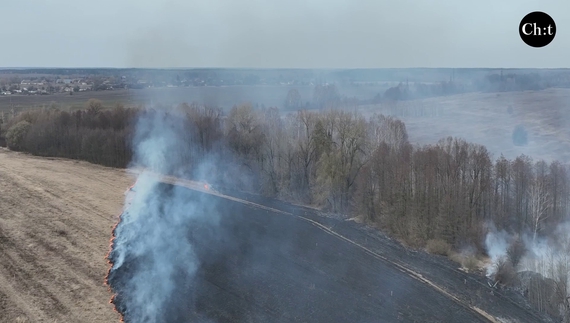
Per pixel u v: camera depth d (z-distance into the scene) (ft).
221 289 155.43
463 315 146.72
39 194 219.20
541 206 196.54
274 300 151.12
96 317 130.93
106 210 209.36
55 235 175.94
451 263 182.80
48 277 147.23
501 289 162.81
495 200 210.59
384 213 218.18
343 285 163.02
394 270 175.94
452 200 199.82
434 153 216.74
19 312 128.36
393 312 147.43
